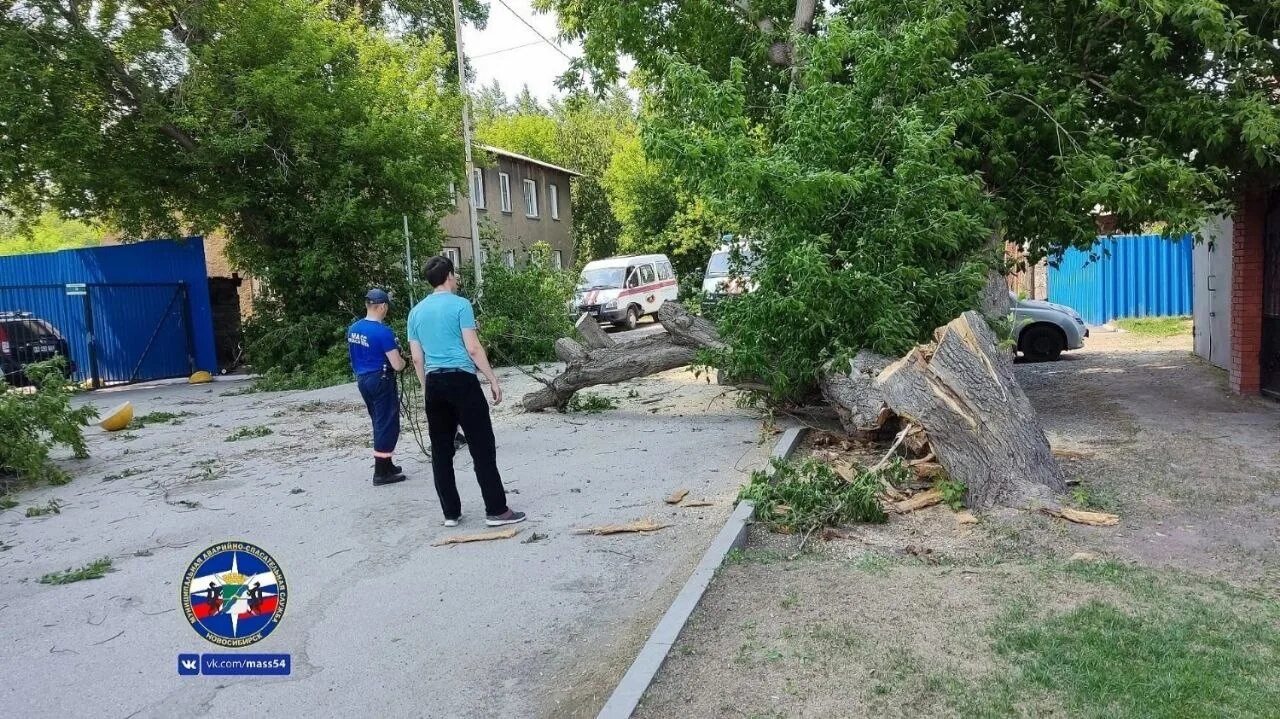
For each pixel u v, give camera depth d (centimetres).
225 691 392
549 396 1077
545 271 1827
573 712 362
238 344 1967
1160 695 328
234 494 750
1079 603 415
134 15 1667
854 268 749
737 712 334
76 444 922
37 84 1527
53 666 423
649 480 727
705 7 1227
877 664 364
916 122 744
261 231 1791
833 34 805
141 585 532
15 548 623
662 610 459
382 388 750
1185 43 895
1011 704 328
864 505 554
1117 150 875
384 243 1720
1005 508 562
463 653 420
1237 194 981
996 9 980
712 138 772
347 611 475
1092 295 2192
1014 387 601
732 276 906
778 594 447
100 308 1717
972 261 809
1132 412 927
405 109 1836
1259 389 1005
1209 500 579
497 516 612
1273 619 395
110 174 1645
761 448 826
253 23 1684
